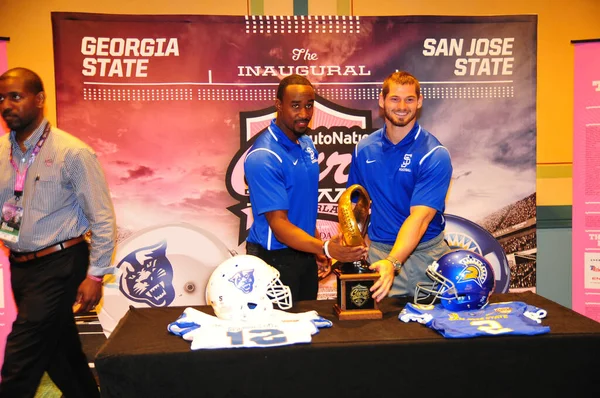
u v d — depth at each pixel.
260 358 1.71
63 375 2.52
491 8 3.46
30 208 2.32
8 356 2.25
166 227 3.34
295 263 2.55
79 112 3.25
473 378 1.77
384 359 1.75
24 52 3.28
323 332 1.86
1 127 3.19
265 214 2.47
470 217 3.45
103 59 3.24
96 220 2.37
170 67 3.28
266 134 2.57
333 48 3.34
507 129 3.43
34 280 2.34
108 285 3.32
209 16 3.27
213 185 3.35
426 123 3.41
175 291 3.36
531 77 3.41
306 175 2.61
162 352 1.69
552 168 3.54
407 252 2.26
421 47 3.37
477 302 2.01
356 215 2.14
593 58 3.40
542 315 1.98
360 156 2.72
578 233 3.46
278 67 3.33
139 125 3.29
